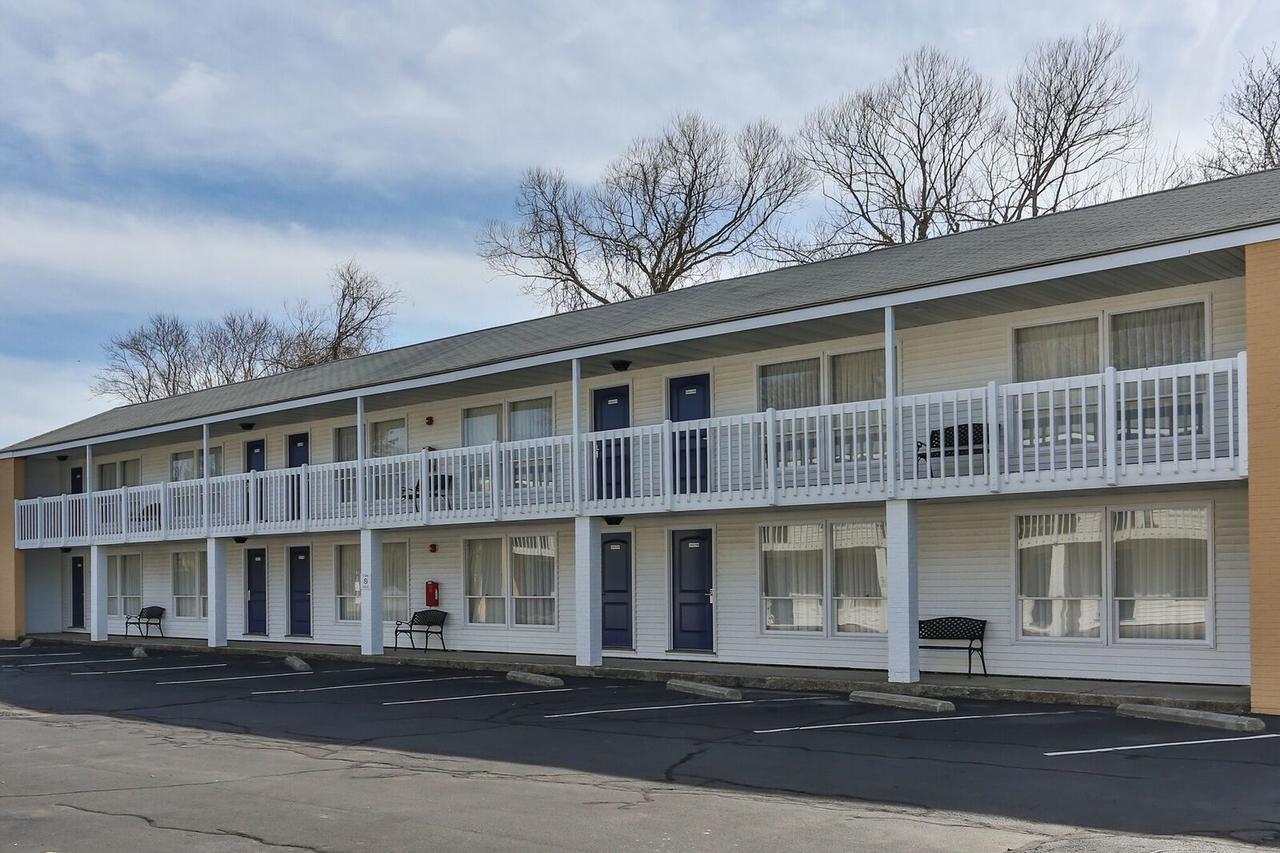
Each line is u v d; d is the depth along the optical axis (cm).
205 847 832
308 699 1753
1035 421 1476
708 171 4709
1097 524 1633
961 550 1752
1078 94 3828
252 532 2570
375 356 2881
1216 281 1499
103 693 1916
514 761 1170
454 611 2455
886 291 1574
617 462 1956
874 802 942
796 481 1706
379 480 2319
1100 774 1020
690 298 2127
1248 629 1498
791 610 1944
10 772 1157
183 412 2973
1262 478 1311
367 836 853
